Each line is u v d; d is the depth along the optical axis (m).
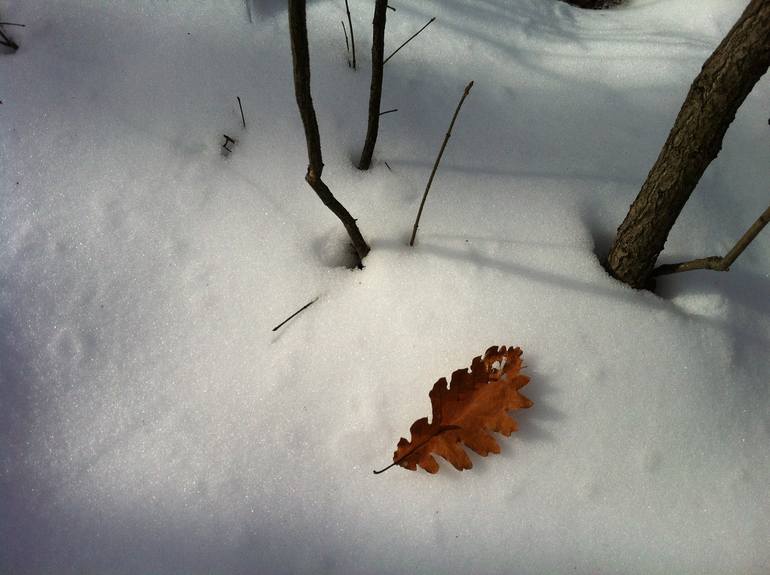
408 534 0.64
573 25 0.91
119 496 0.66
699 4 0.92
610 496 0.66
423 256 0.73
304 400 0.68
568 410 0.68
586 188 0.78
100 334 0.70
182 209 0.75
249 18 0.84
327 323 0.71
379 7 0.62
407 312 0.71
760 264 0.75
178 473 0.66
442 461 0.67
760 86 0.85
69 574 0.64
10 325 0.70
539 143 0.80
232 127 0.79
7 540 0.65
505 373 0.67
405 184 0.77
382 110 0.80
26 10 0.81
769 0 0.52
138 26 0.82
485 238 0.74
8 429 0.68
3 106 0.77
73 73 0.79
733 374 0.70
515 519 0.65
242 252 0.73
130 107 0.78
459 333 0.70
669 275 0.75
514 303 0.71
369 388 0.69
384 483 0.66
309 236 0.75
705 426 0.68
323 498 0.65
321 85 0.81
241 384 0.69
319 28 0.84
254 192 0.76
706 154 0.60
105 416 0.68
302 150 0.78
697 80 0.59
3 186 0.75
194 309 0.71
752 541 0.65
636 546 0.65
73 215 0.74
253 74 0.81
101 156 0.76
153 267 0.73
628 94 0.84
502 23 0.89
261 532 0.64
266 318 0.71
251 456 0.66
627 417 0.68
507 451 0.66
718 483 0.67
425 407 0.68
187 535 0.64
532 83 0.84
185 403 0.68
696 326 0.71
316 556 0.64
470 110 0.81
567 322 0.70
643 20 0.92
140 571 0.64
